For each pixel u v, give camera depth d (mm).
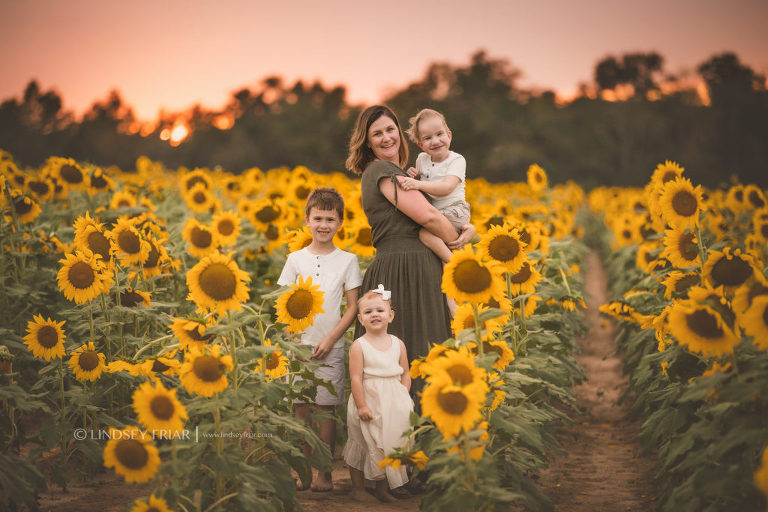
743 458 3102
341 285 4641
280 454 3621
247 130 69375
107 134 60438
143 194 9062
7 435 4262
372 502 4223
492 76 80875
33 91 55312
